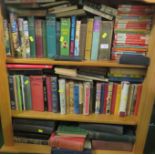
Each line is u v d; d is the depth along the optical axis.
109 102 1.29
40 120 1.34
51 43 1.20
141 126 1.26
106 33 1.16
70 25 1.15
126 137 1.31
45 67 1.21
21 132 1.37
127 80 1.25
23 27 1.16
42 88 1.27
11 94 1.28
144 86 1.22
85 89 1.26
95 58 1.22
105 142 1.34
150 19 1.12
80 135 1.29
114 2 1.13
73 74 1.22
